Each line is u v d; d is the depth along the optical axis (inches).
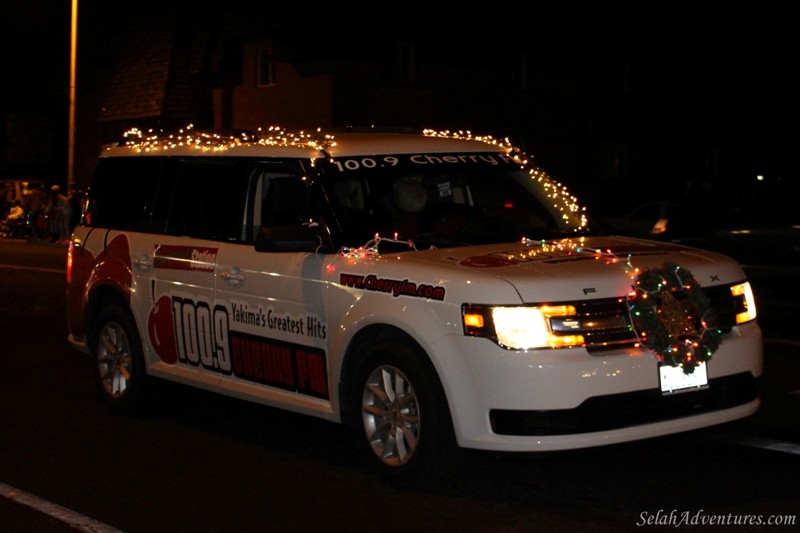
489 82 1343.5
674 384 234.7
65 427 323.9
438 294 236.4
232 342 292.4
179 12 1407.5
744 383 248.8
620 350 230.4
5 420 333.4
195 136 326.3
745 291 257.6
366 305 251.4
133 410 331.9
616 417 227.9
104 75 1615.4
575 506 241.1
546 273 234.2
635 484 257.9
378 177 282.7
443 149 300.7
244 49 1312.7
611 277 235.5
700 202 615.5
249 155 298.2
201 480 266.7
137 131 354.3
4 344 474.0
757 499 246.1
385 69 1240.2
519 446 225.0
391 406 249.8
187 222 313.6
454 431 235.1
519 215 290.8
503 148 314.8
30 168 1803.6
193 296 304.2
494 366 225.9
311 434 313.3
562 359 224.5
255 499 250.1
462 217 283.0
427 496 247.8
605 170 1508.4
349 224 269.6
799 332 472.4
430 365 238.1
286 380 277.7
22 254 1037.2
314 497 250.5
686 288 239.8
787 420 314.5
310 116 1226.0
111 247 337.7
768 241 564.7
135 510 243.0
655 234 619.8
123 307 333.7
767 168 1599.4
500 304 227.0
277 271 277.1
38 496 254.4
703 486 256.1
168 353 316.8
